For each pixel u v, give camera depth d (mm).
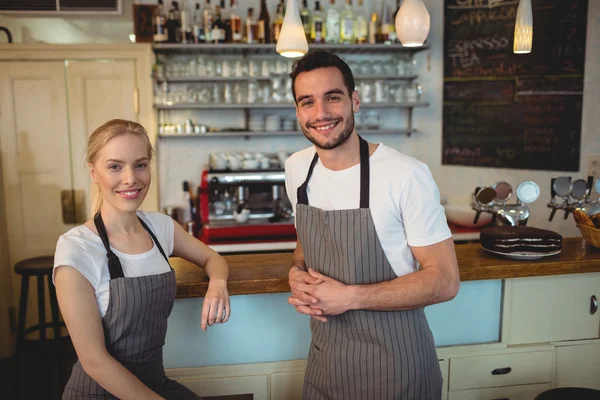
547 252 1981
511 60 3602
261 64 3637
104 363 1274
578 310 2076
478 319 2051
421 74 3963
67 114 3545
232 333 1929
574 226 3469
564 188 2453
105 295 1331
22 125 3527
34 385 3080
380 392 1485
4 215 3562
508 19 3572
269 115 3867
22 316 2914
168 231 1637
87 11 3688
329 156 1475
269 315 1938
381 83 3730
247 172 3547
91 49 3490
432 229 1397
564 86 3424
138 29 3604
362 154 1469
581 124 3400
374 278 1467
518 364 2049
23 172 3557
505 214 2531
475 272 1884
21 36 3699
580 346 2094
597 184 2355
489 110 3744
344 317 1514
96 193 1441
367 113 3855
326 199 1520
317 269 1541
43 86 3512
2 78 3480
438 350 1997
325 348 1570
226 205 3654
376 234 1435
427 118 4020
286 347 1960
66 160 3574
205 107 3561
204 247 1757
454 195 4000
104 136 1348
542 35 3471
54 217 3605
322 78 1377
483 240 2072
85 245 1329
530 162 3615
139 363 1408
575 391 1621
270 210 3797
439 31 3902
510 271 1913
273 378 1940
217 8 3617
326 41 3664
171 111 3875
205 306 1556
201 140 3932
